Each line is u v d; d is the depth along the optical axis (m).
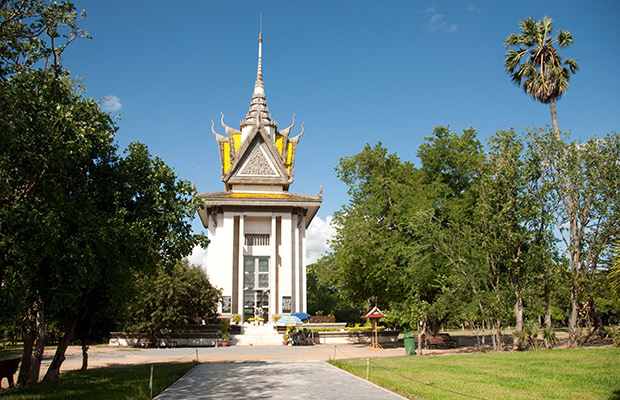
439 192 32.09
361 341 44.06
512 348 29.06
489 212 26.88
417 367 19.75
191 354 32.41
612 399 12.34
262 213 54.56
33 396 13.83
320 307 79.56
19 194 15.03
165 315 38.84
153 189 19.56
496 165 27.84
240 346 41.94
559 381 15.14
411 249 28.75
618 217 27.08
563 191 28.45
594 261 27.78
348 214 36.62
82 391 14.73
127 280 19.55
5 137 11.57
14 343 42.12
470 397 12.71
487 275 26.73
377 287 35.69
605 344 29.77
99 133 16.62
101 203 18.91
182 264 41.56
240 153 56.25
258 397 13.55
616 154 27.78
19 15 13.50
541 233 27.06
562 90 33.84
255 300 53.53
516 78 35.78
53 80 14.74
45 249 14.06
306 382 16.64
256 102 61.19
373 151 37.19
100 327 21.61
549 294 28.11
